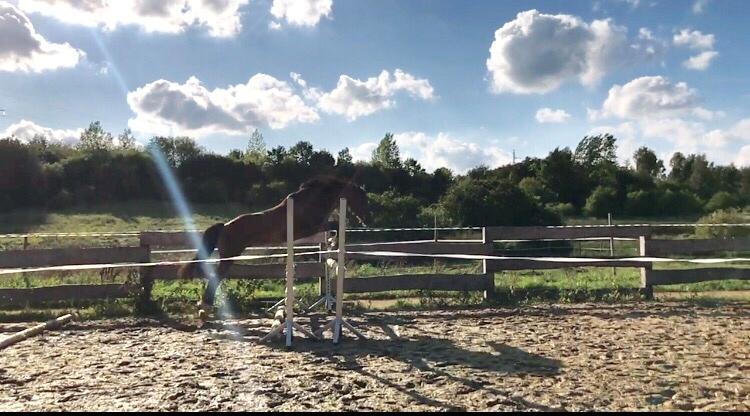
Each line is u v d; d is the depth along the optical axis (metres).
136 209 40.44
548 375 5.21
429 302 9.55
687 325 7.67
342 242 6.96
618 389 4.77
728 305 9.41
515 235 10.05
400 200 27.47
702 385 4.86
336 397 4.61
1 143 39.72
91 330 7.54
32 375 5.25
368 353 6.15
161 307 8.95
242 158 50.97
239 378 5.14
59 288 8.85
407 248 9.91
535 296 9.99
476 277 9.84
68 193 40.75
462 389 4.80
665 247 10.27
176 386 4.87
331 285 9.30
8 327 7.62
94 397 4.61
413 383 4.96
